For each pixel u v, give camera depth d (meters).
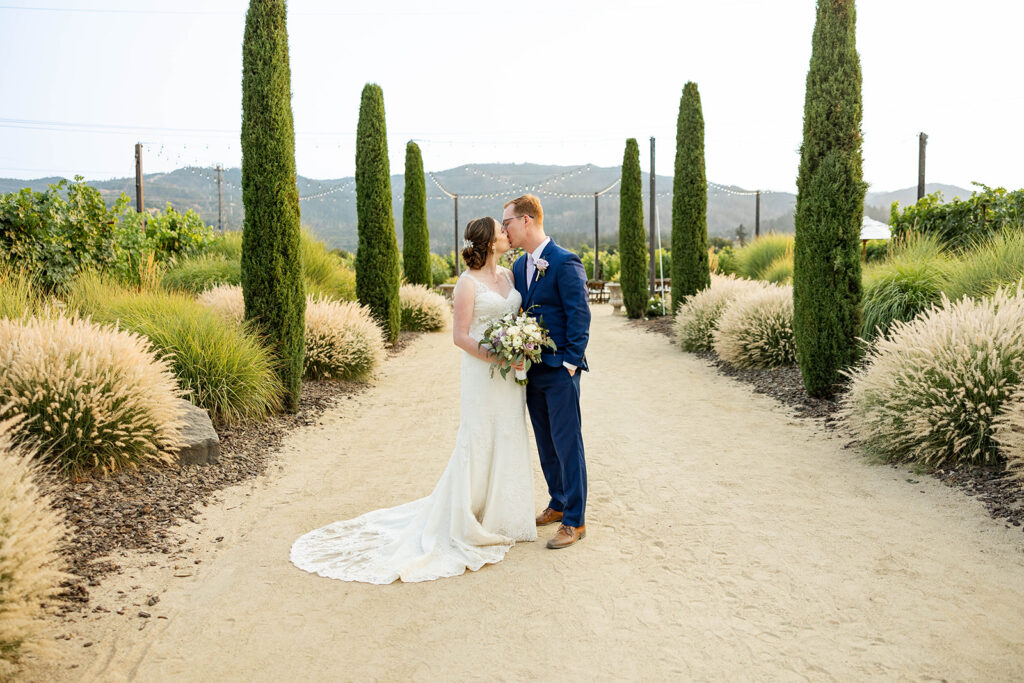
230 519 4.45
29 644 2.65
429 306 15.54
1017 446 4.18
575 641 2.96
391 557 3.80
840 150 7.07
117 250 10.73
